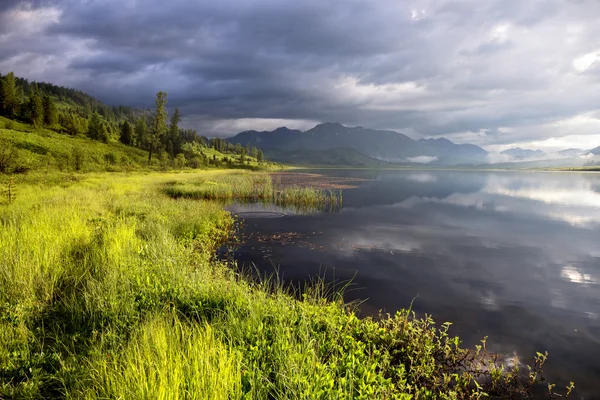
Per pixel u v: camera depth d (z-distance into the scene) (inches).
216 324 192.2
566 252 547.5
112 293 220.1
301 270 429.7
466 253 535.2
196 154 4805.6
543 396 196.1
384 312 311.1
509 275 429.4
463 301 343.6
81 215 466.9
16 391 134.6
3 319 190.1
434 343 238.4
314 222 791.1
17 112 4160.9
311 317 221.6
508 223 815.7
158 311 207.6
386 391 153.6
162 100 3203.7
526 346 257.0
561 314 316.2
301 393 131.0
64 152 2689.5
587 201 1295.5
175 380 124.4
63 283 251.1
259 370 148.0
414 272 434.0
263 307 221.6
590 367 229.3
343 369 165.6
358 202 1236.5
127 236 372.5
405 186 2133.4
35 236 316.5
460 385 196.7
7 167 1102.4
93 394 125.7
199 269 312.3
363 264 463.5
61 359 160.9
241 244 553.0
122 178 1470.2
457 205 1168.2
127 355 144.7
